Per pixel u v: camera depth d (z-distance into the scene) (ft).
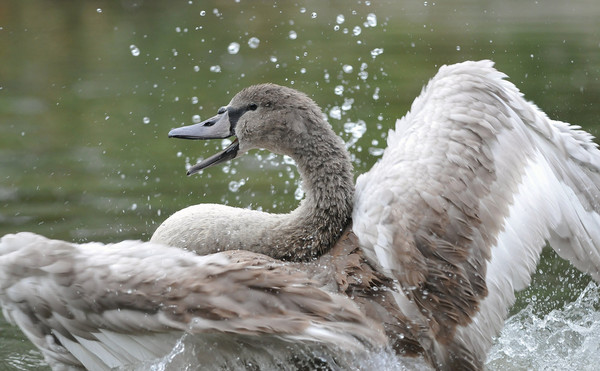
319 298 24.06
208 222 31.89
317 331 23.21
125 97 72.74
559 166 32.22
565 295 40.01
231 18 99.60
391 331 27.27
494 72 31.89
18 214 48.85
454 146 28.78
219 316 23.34
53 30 94.38
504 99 31.14
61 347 25.62
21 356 34.30
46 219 48.14
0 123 66.18
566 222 31.32
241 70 80.02
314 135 32.55
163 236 32.24
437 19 100.12
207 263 24.25
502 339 36.06
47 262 24.27
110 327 24.22
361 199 29.30
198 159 58.95
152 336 24.31
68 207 50.11
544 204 29.66
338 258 29.07
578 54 84.94
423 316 26.96
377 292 27.94
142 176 55.57
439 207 27.40
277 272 24.39
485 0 113.19
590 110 67.36
